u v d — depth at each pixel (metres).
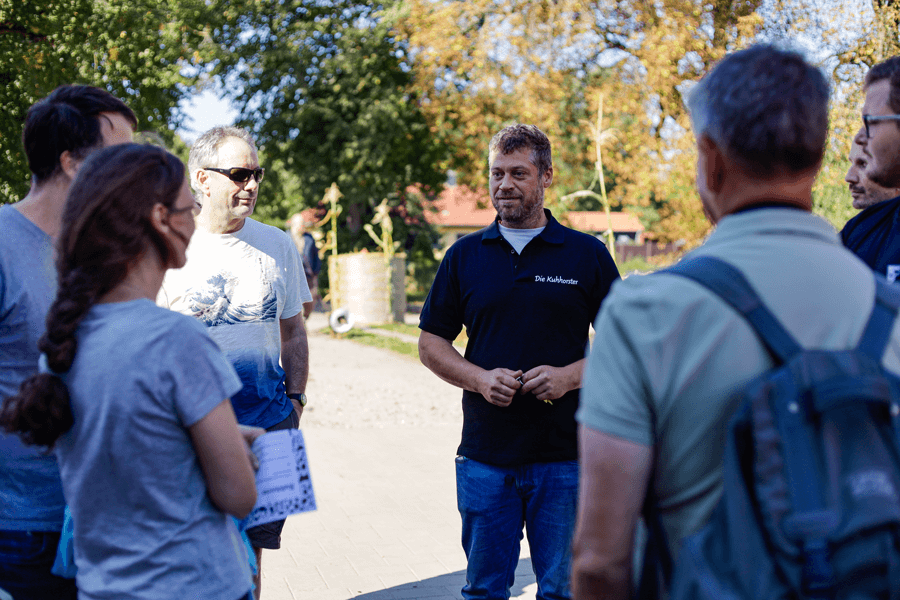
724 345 1.14
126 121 2.04
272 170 28.17
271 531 2.89
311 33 24.80
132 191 1.50
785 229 1.21
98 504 1.50
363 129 25.02
